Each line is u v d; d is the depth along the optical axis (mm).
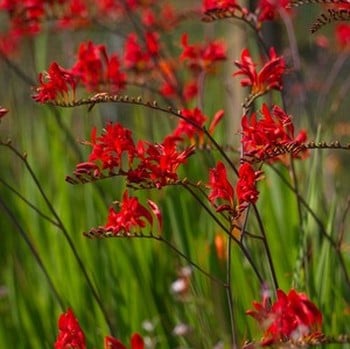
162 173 5320
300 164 8445
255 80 5910
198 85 8383
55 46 12391
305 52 11156
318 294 7000
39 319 8258
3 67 11680
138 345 5438
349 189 11812
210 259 7625
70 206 8844
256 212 5527
